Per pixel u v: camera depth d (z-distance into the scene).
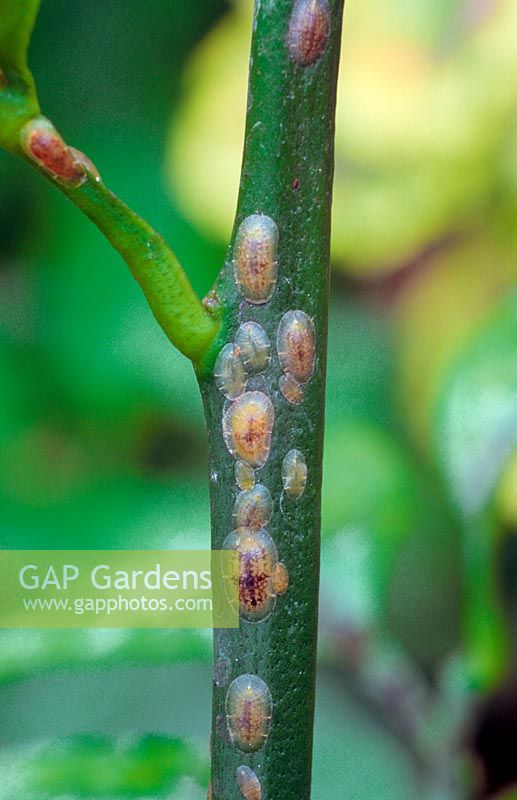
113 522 0.17
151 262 0.11
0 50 0.10
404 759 0.15
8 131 0.10
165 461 0.18
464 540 0.16
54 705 0.16
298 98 0.11
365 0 0.17
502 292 0.18
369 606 0.15
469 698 0.15
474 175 0.17
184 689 0.17
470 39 0.17
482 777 0.16
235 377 0.11
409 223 0.17
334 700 0.15
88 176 0.11
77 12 0.22
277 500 0.11
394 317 0.18
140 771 0.13
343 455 0.16
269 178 0.11
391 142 0.17
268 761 0.11
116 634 0.14
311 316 0.11
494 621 0.15
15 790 0.12
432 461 0.16
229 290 0.11
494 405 0.15
